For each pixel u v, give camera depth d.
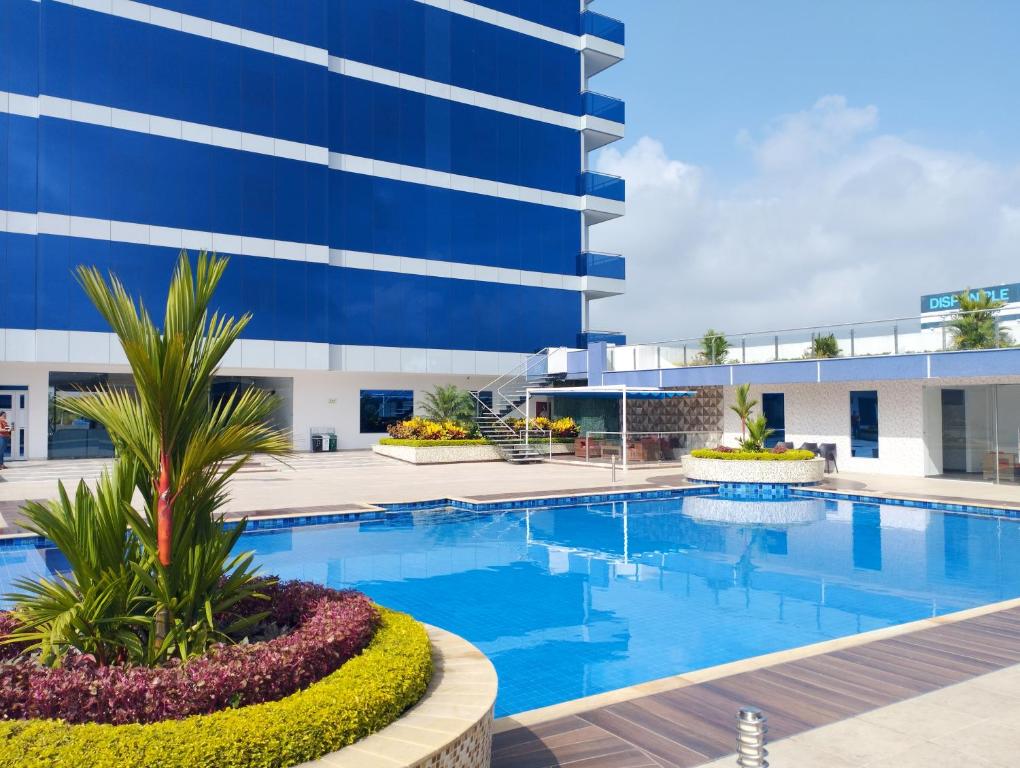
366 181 31.42
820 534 14.63
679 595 10.04
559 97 37.16
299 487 19.38
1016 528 15.20
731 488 20.52
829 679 6.16
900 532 14.81
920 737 5.02
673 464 27.31
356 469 24.98
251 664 4.02
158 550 4.64
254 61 28.39
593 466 26.73
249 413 4.89
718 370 26.28
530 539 14.08
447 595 10.04
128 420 4.73
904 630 7.56
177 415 4.60
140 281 25.88
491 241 34.66
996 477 21.78
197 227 27.02
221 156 27.56
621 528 15.30
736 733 5.18
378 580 10.84
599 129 37.94
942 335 20.95
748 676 6.27
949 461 23.66
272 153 28.59
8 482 19.27
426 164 32.97
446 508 17.28
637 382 29.25
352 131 31.20
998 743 4.92
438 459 27.34
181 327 4.76
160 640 4.51
